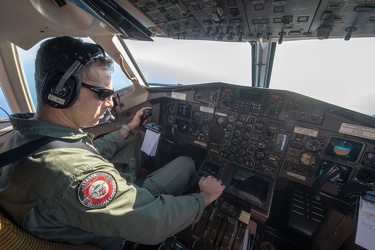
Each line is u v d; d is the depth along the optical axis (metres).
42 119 0.63
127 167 1.39
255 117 1.52
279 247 1.43
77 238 0.65
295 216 1.45
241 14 0.96
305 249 1.40
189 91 1.78
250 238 1.22
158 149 1.96
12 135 0.68
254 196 1.39
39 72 0.58
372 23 0.86
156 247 1.13
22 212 0.52
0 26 1.17
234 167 1.65
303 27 1.04
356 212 0.86
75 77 0.57
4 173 0.57
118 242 0.88
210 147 1.78
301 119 1.35
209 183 1.02
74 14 1.18
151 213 0.63
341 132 1.22
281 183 1.76
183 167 1.35
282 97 1.39
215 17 1.00
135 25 1.12
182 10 1.00
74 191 0.52
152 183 1.15
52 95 0.56
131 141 1.54
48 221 0.55
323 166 1.34
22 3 0.98
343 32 1.03
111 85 0.71
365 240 0.78
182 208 0.75
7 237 0.48
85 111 0.66
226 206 1.28
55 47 0.57
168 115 2.00
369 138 1.14
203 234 1.13
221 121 1.67
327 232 1.05
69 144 0.60
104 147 1.29
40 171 0.52
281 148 1.45
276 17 0.95
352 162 1.24
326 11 0.81
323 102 1.24
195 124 1.83
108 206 0.56
